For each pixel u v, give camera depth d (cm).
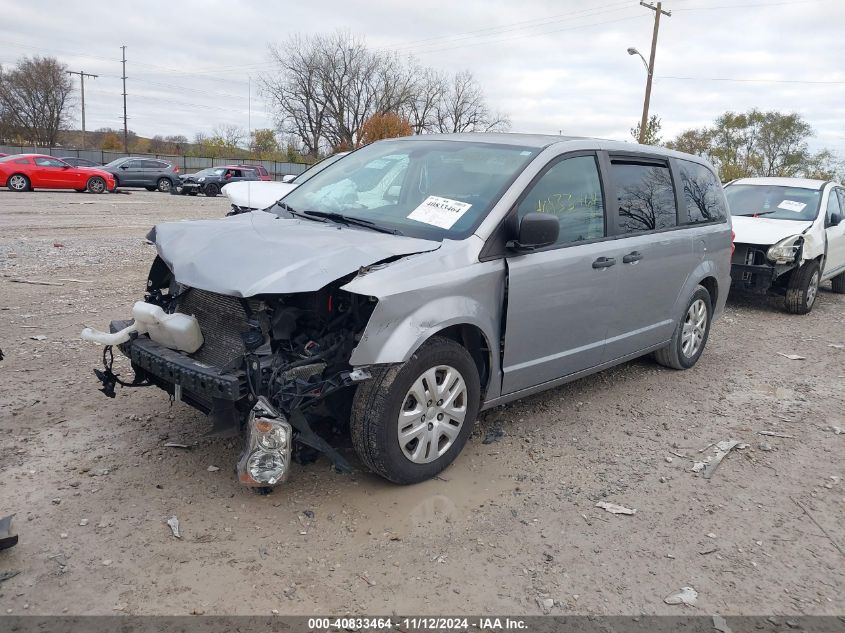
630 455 445
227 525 336
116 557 307
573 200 460
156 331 376
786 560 337
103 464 387
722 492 402
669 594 305
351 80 6225
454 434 394
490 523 353
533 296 421
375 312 338
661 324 568
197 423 445
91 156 5388
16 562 299
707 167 647
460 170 446
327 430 430
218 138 6619
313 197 484
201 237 397
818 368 671
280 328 349
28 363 546
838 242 1027
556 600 297
